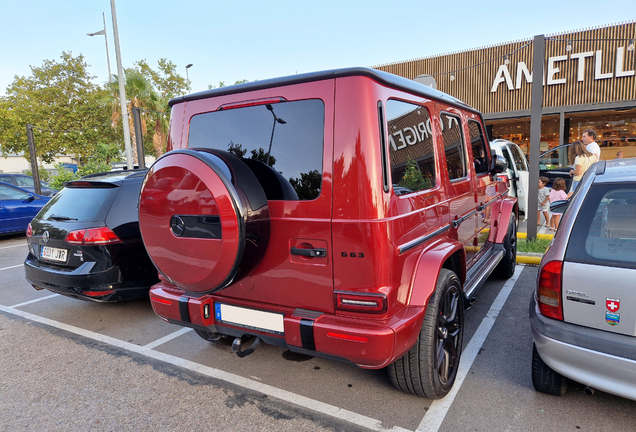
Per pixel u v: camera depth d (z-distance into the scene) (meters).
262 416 2.49
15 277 6.08
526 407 2.48
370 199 2.02
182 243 2.28
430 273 2.30
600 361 1.99
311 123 2.19
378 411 2.49
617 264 2.00
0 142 24.81
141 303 4.77
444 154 2.94
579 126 16.95
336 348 2.11
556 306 2.16
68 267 3.84
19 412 2.62
